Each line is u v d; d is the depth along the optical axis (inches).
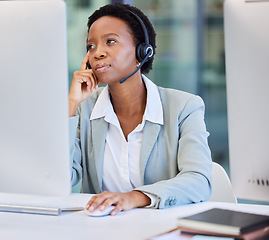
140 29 79.3
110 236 53.6
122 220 60.1
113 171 80.8
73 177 81.9
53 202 70.2
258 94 55.0
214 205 68.3
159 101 80.4
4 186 62.0
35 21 58.0
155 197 66.2
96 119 83.0
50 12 57.5
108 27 77.0
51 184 60.0
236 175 58.3
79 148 84.0
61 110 58.4
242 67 55.6
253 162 56.7
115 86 79.4
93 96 86.9
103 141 81.4
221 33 160.7
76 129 80.8
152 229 56.1
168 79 161.2
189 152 75.1
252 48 54.8
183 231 52.5
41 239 53.2
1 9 58.9
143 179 78.4
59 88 58.1
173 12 159.3
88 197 73.9
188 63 160.9
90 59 78.5
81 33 145.6
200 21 160.2
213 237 50.6
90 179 84.5
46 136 59.3
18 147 60.4
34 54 58.4
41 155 59.7
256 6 54.4
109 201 63.1
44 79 58.4
